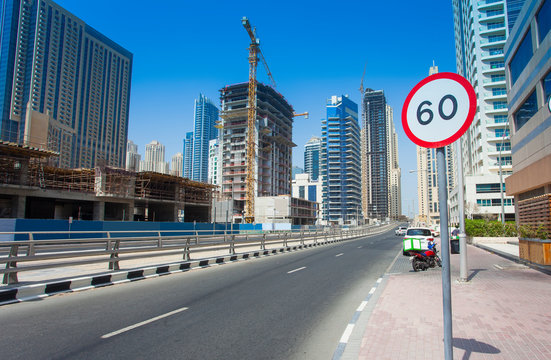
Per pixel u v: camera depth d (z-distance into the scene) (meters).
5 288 7.63
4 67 127.50
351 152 167.88
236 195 111.88
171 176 53.41
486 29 79.12
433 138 3.18
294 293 8.82
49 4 137.62
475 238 27.39
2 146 36.66
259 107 118.12
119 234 30.19
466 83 3.07
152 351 4.73
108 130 164.00
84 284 9.23
